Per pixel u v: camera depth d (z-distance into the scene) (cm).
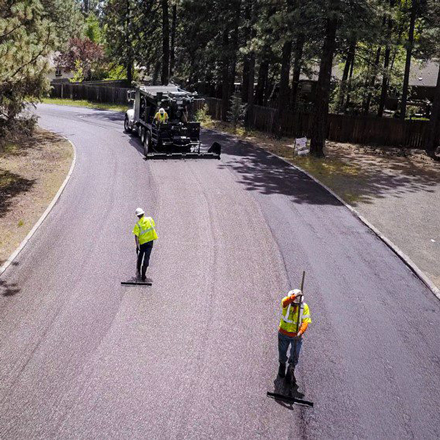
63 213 1620
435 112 3038
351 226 1630
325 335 991
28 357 888
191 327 1002
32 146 2644
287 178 2222
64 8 3641
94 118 3919
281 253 1378
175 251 1357
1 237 1409
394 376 877
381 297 1161
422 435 744
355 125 3309
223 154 2659
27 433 714
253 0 3300
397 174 2467
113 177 2072
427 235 1585
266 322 1032
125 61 5144
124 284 1166
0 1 1691
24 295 1101
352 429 748
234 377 855
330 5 2330
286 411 778
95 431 722
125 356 901
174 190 1920
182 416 757
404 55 3925
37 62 1694
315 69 4838
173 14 4528
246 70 4081
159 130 2359
